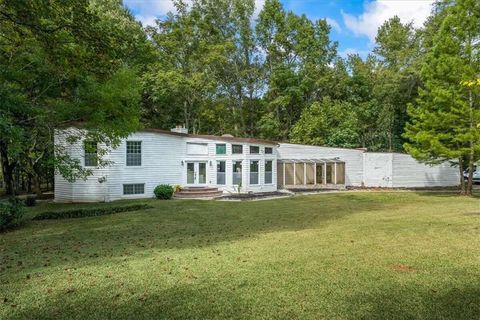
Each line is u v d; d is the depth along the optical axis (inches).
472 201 674.8
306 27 1513.3
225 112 1540.4
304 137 1259.8
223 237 366.3
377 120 1370.6
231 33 1502.2
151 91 1210.0
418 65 1192.8
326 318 160.1
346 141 1223.5
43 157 618.8
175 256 278.1
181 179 886.4
